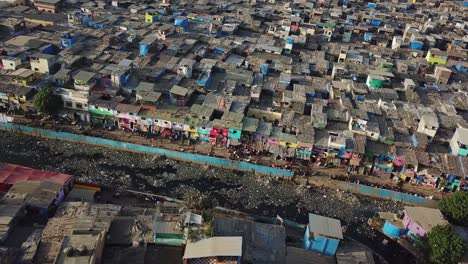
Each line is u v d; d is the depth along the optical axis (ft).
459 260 172.04
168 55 323.98
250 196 222.89
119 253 157.99
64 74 269.03
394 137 254.27
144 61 309.63
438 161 239.50
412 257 188.34
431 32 470.80
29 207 171.42
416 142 248.52
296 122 256.73
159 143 250.37
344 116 267.59
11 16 369.71
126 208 183.01
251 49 360.07
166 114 252.42
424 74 359.87
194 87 284.20
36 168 222.48
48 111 247.29
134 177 225.56
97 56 306.55
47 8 405.39
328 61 354.95
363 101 291.79
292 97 279.08
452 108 296.10
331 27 423.64
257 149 247.91
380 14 513.45
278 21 455.22
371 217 216.54
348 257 172.65
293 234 194.70
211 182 229.86
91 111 253.65
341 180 236.02
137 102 264.72
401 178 241.55
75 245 144.87
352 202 226.38
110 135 252.21
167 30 362.12
